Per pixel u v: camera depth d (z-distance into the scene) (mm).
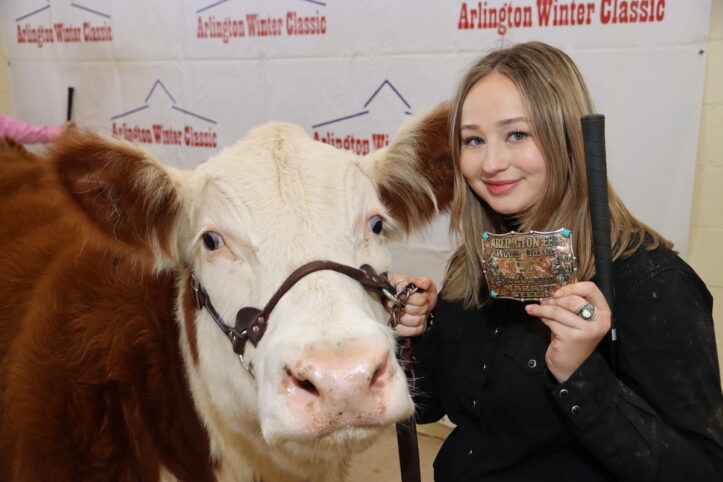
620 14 2945
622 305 1507
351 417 1271
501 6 3193
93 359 1901
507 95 1523
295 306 1416
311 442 1417
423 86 3496
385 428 1403
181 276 1987
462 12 3297
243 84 4082
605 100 3062
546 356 1443
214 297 1660
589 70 3064
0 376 2018
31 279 2176
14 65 5023
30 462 1832
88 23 4574
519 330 1708
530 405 1652
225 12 4012
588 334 1305
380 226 1756
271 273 1507
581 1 3012
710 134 2996
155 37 4328
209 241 1648
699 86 2869
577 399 1386
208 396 1919
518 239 1448
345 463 2352
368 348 1275
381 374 1312
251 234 1552
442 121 1931
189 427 1958
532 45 1589
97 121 4773
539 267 1434
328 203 1590
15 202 2545
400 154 1923
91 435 1840
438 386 2021
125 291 2018
